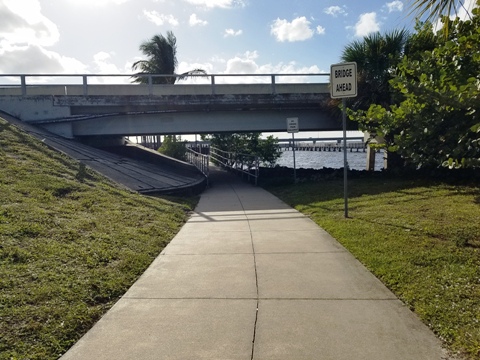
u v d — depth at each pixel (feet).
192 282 15.84
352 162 131.34
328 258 18.63
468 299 13.03
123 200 29.78
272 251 20.13
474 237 19.22
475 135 18.85
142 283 15.78
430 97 18.26
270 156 83.66
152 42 105.91
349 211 28.63
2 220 18.84
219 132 66.59
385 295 14.14
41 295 13.08
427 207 26.68
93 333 11.69
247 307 13.38
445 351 10.36
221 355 10.41
